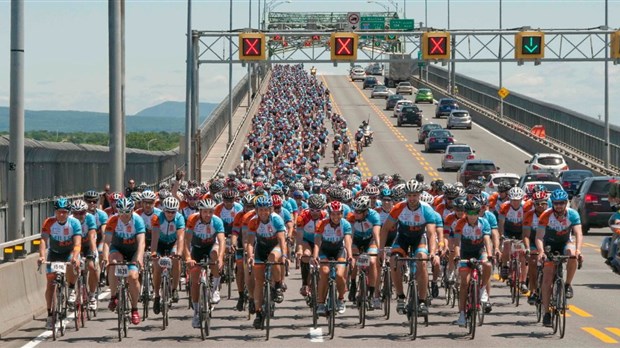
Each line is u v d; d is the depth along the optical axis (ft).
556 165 319.68
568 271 92.89
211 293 105.40
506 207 115.85
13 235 125.59
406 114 562.25
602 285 132.98
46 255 95.86
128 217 94.63
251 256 92.53
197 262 97.30
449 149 380.78
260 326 93.20
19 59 125.49
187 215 125.29
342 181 206.80
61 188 177.47
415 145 476.13
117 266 91.20
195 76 309.42
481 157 418.72
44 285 115.03
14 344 87.71
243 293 107.86
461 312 92.38
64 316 93.76
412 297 89.97
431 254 92.07
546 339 88.99
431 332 93.61
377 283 101.55
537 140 439.63
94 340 89.71
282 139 422.00
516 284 112.68
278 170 300.81
